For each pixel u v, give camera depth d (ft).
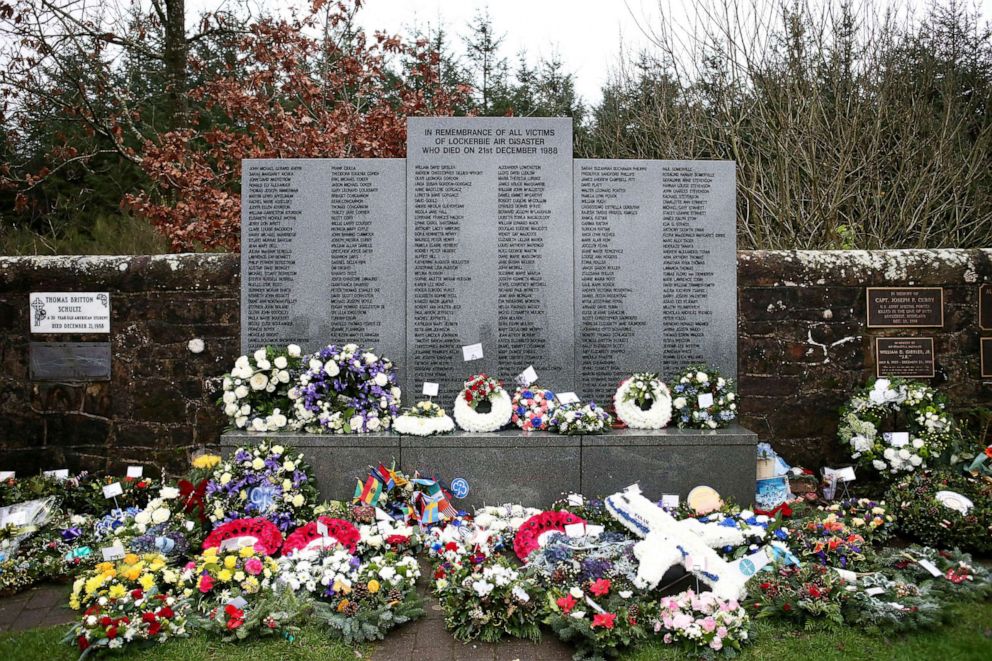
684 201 19.86
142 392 20.03
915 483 17.11
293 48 33.27
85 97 32.78
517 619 11.85
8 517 15.30
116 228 35.94
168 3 38.06
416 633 12.05
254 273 19.56
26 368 19.95
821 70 34.55
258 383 17.84
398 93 34.47
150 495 18.24
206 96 34.17
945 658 11.08
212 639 11.75
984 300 20.25
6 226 38.78
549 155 19.60
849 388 20.27
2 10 31.96
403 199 19.63
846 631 11.87
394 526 15.47
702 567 12.65
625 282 19.80
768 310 20.27
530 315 19.58
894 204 35.19
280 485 16.06
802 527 14.99
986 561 15.14
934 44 38.22
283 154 29.40
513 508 16.52
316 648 11.46
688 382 18.35
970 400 20.29
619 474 17.11
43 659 11.21
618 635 11.18
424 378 19.53
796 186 32.07
